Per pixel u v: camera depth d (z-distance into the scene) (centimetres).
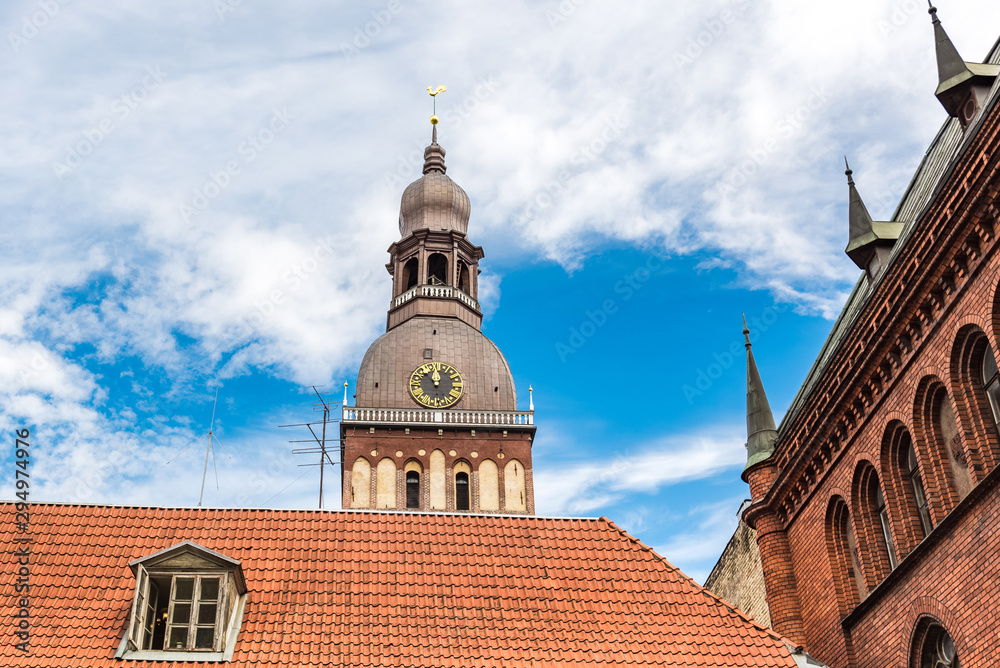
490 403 7931
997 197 2091
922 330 2380
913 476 2512
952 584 2238
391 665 2361
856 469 2708
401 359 8069
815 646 2934
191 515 2859
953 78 2567
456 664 2375
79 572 2600
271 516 2883
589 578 2702
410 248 9144
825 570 2859
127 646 2367
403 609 2548
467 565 2730
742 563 3734
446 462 7625
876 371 2570
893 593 2492
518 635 2484
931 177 2823
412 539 2823
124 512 2838
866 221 2816
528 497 7562
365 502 7400
